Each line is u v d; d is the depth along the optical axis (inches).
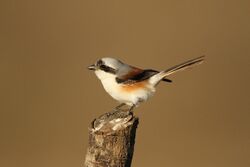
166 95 671.8
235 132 625.6
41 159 574.9
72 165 565.0
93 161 287.4
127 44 725.3
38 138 619.2
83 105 654.5
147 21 753.6
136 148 594.9
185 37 737.6
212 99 673.0
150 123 639.1
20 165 566.6
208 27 753.0
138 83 348.5
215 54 723.4
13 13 772.6
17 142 611.8
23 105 659.4
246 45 730.8
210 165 572.1
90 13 770.2
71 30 754.2
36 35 748.6
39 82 681.6
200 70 706.2
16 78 689.6
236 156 584.4
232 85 682.2
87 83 676.1
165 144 602.2
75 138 617.6
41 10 778.8
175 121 639.8
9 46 729.0
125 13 767.1
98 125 290.7
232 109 655.8
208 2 778.8
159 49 717.3
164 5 770.2
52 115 645.9
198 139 611.8
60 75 687.7
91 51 722.2
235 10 771.4
